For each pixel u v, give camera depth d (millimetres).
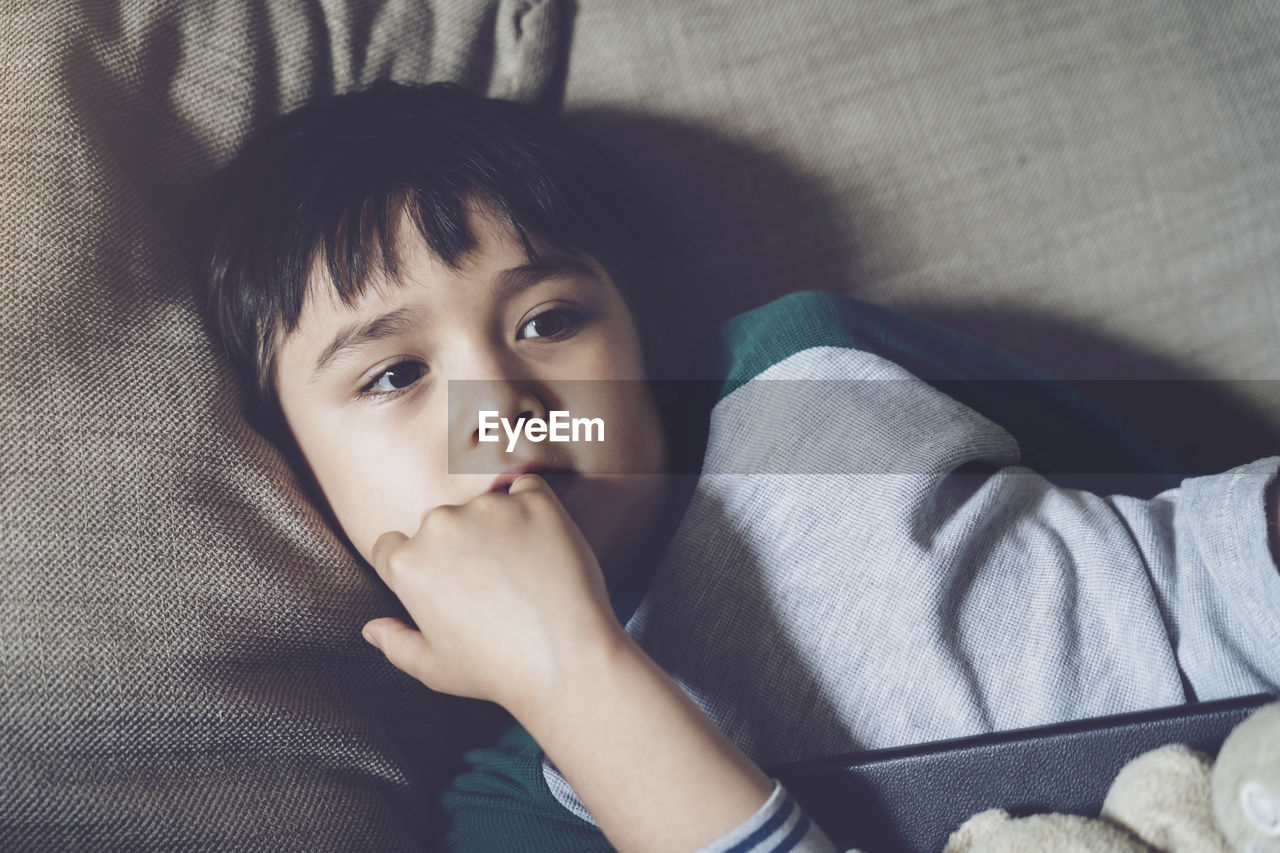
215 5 630
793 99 766
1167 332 780
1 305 483
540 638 427
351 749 538
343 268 535
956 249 774
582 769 409
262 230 570
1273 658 467
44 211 508
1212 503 499
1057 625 510
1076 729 432
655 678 417
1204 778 386
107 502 485
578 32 750
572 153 656
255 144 627
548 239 578
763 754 504
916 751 437
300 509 556
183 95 611
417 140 595
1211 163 782
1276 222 785
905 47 771
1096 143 778
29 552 459
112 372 510
